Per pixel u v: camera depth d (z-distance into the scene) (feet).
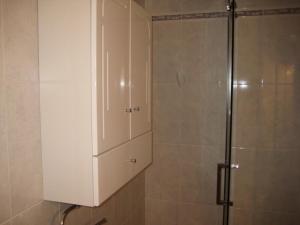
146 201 7.08
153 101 6.76
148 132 5.11
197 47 6.40
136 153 4.49
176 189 6.83
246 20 5.90
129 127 4.17
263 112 6.02
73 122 3.26
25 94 3.13
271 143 6.05
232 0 5.56
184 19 6.43
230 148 5.91
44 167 3.44
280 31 5.78
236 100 6.12
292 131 5.92
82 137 3.24
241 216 6.34
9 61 2.89
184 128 6.64
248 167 6.20
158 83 6.70
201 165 6.61
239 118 6.15
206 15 6.31
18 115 3.04
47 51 3.28
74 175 3.32
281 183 6.08
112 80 3.55
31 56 3.21
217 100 6.39
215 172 6.55
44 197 3.48
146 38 4.87
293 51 5.77
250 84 6.02
